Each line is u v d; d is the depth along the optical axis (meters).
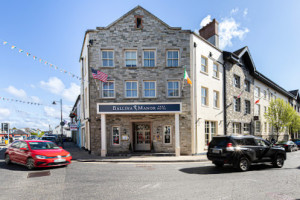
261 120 25.52
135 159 12.06
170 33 15.27
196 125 14.82
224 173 8.32
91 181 6.88
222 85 18.28
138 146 15.34
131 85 15.05
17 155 9.48
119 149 14.63
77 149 18.81
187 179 7.21
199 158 12.49
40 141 10.07
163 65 15.03
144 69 14.98
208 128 16.36
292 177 7.60
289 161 12.35
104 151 13.56
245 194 5.49
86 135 17.00
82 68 18.70
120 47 15.03
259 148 9.41
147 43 15.12
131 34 15.13
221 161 8.88
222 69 18.53
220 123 17.52
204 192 5.66
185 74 13.89
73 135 34.34
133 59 15.22
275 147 10.01
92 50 14.96
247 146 9.16
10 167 9.35
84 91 17.52
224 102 18.23
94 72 13.66
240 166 8.74
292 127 30.69
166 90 14.91
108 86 14.98
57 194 5.48
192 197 5.24
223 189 5.95
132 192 5.66
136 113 13.97
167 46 15.16
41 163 8.65
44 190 5.84
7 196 5.31
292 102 37.34
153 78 14.93
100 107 13.81
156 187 6.17
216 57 17.84
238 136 9.26
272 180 7.09
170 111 13.87
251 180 7.08
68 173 8.12
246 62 22.91
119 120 14.82
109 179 7.18
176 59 15.32
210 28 19.66
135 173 8.24
